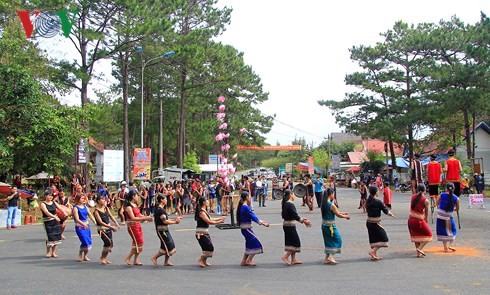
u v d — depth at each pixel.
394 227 15.62
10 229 18.62
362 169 54.81
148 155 28.89
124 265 10.41
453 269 9.16
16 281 8.78
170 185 25.36
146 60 35.62
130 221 10.39
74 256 11.77
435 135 45.41
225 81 42.56
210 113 54.41
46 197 11.77
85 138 28.67
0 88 22.89
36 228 18.92
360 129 45.47
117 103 55.50
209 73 39.94
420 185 10.57
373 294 7.39
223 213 23.17
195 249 12.57
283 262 10.44
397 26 43.88
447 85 34.31
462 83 33.34
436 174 15.27
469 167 33.62
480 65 32.09
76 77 30.30
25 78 23.72
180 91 43.03
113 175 28.31
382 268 9.42
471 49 32.66
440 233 11.16
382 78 43.00
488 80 32.34
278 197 34.72
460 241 12.45
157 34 30.56
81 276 9.20
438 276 8.57
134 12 28.64
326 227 10.02
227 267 9.98
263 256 11.27
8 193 23.91
